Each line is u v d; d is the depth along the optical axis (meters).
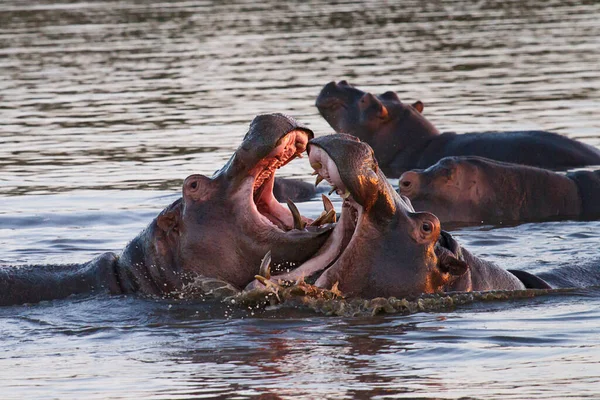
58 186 58.12
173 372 26.69
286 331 30.50
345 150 30.72
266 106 80.00
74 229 48.59
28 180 59.91
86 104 83.25
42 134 73.06
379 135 68.00
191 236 34.28
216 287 34.06
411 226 32.78
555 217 53.94
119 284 35.59
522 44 110.31
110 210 52.16
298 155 33.44
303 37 117.50
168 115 78.19
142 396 24.81
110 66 100.50
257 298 33.09
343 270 32.81
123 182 58.72
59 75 96.44
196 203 34.34
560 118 74.88
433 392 24.58
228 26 126.88
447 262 33.34
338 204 53.41
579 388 24.66
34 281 35.84
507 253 44.06
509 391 24.56
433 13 137.00
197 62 101.75
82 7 147.12
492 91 86.00
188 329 31.12
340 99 68.94
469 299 33.94
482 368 26.44
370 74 94.25
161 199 54.41
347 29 123.56
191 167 61.88
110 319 32.62
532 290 35.47
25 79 94.81
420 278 32.88
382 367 26.67
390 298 32.62
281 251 33.38
